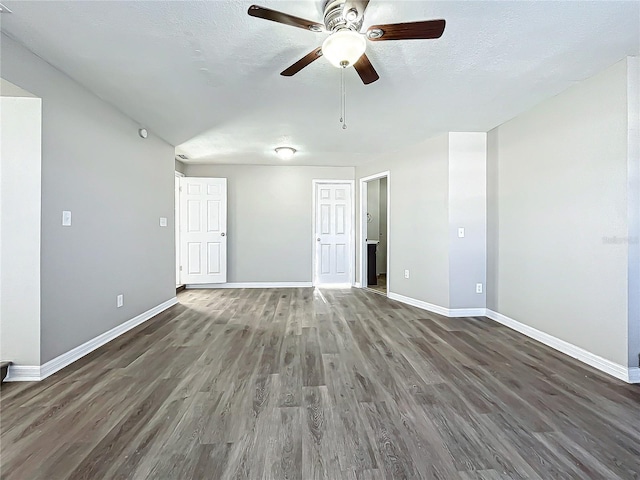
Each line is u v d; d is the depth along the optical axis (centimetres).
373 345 301
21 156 226
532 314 319
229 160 562
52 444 161
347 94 282
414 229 455
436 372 243
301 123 360
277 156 530
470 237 398
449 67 234
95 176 288
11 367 227
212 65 233
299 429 174
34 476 141
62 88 246
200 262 576
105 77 252
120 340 312
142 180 372
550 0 165
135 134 354
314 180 609
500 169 366
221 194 579
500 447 160
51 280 239
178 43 205
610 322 239
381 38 166
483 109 317
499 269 371
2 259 226
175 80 257
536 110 308
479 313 402
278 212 605
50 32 195
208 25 187
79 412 189
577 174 264
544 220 301
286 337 323
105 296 304
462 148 395
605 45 207
